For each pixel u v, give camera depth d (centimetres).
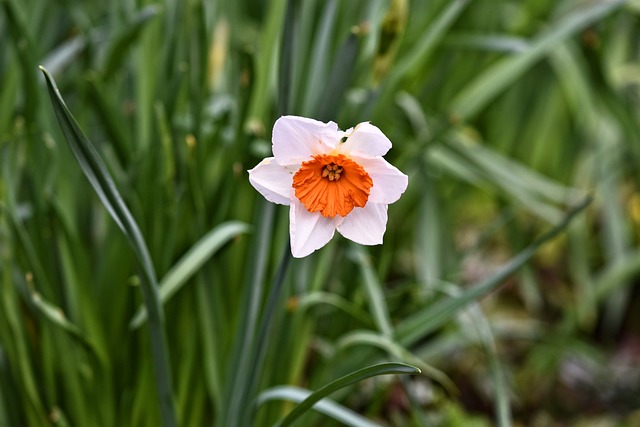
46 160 105
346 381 85
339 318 113
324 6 110
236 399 96
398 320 116
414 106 130
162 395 94
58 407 106
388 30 101
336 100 100
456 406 120
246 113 105
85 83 108
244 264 106
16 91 109
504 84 132
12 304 99
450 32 145
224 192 106
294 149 80
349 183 80
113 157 115
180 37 112
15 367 103
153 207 103
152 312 91
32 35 117
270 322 92
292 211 81
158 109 98
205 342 103
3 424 105
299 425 106
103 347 106
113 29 119
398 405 121
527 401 137
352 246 108
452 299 101
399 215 143
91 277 109
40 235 106
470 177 139
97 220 119
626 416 134
